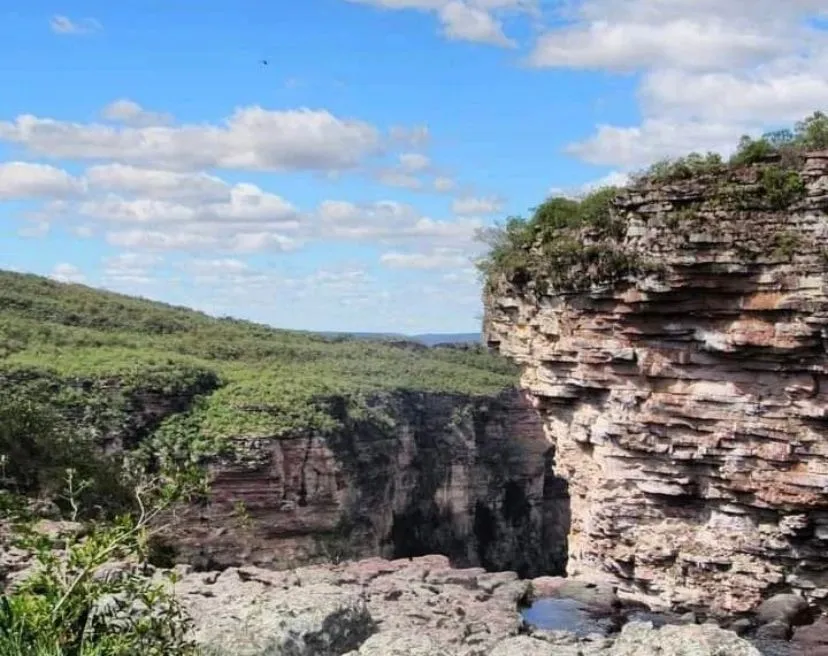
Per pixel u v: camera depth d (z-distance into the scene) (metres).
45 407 55.88
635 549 23.50
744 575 22.00
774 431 21.38
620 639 13.52
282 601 14.47
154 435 62.28
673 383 22.67
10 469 29.66
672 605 22.73
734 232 21.03
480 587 20.38
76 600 11.24
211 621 14.28
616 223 23.12
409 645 12.88
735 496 22.11
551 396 25.69
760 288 21.03
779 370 21.23
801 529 21.28
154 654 11.48
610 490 24.00
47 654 10.27
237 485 62.59
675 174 22.27
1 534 18.30
